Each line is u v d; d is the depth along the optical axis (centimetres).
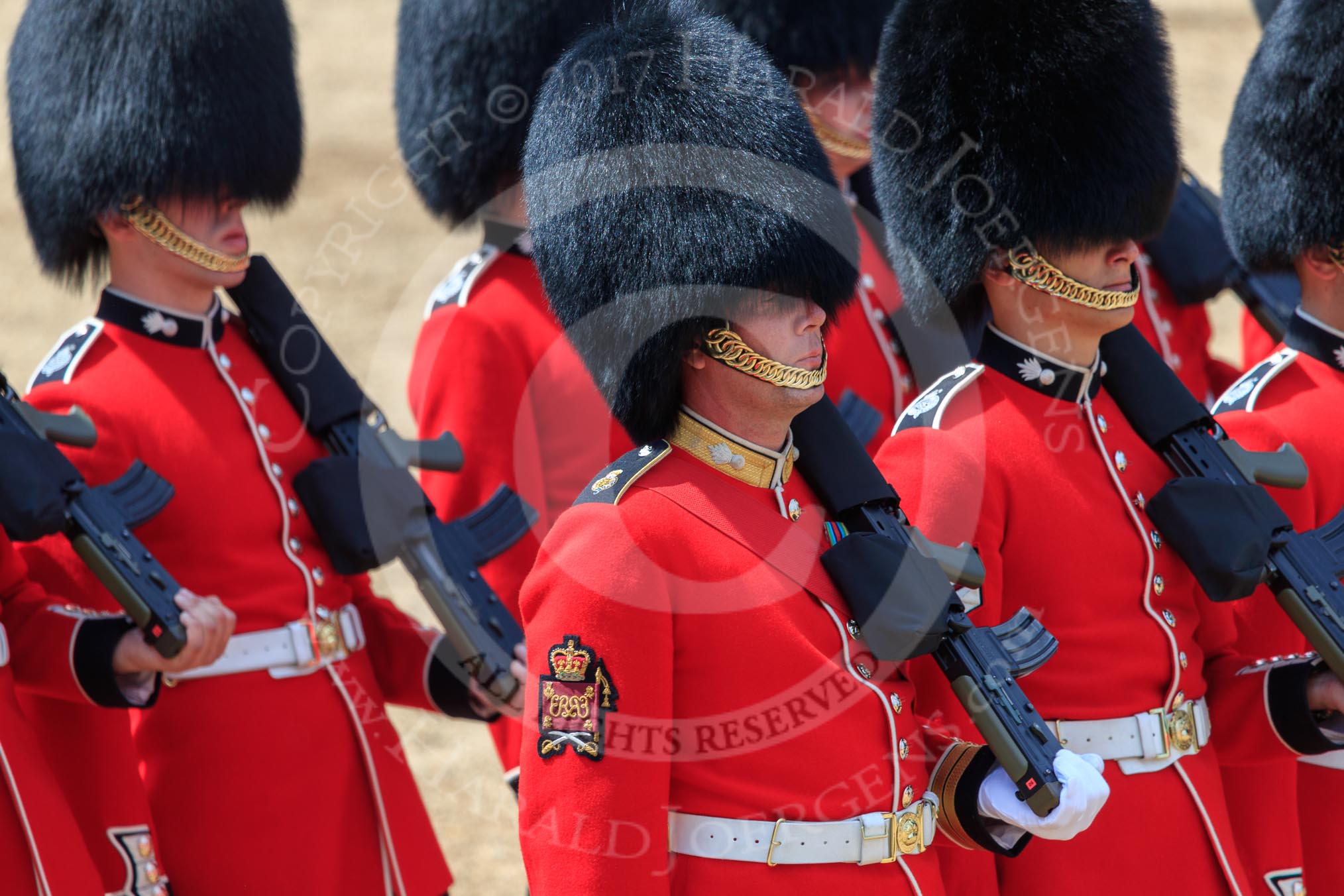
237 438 1303
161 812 1252
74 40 1318
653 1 1074
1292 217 1390
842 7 1515
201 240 1304
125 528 1134
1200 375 1722
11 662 1176
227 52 1334
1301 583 1158
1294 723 1175
